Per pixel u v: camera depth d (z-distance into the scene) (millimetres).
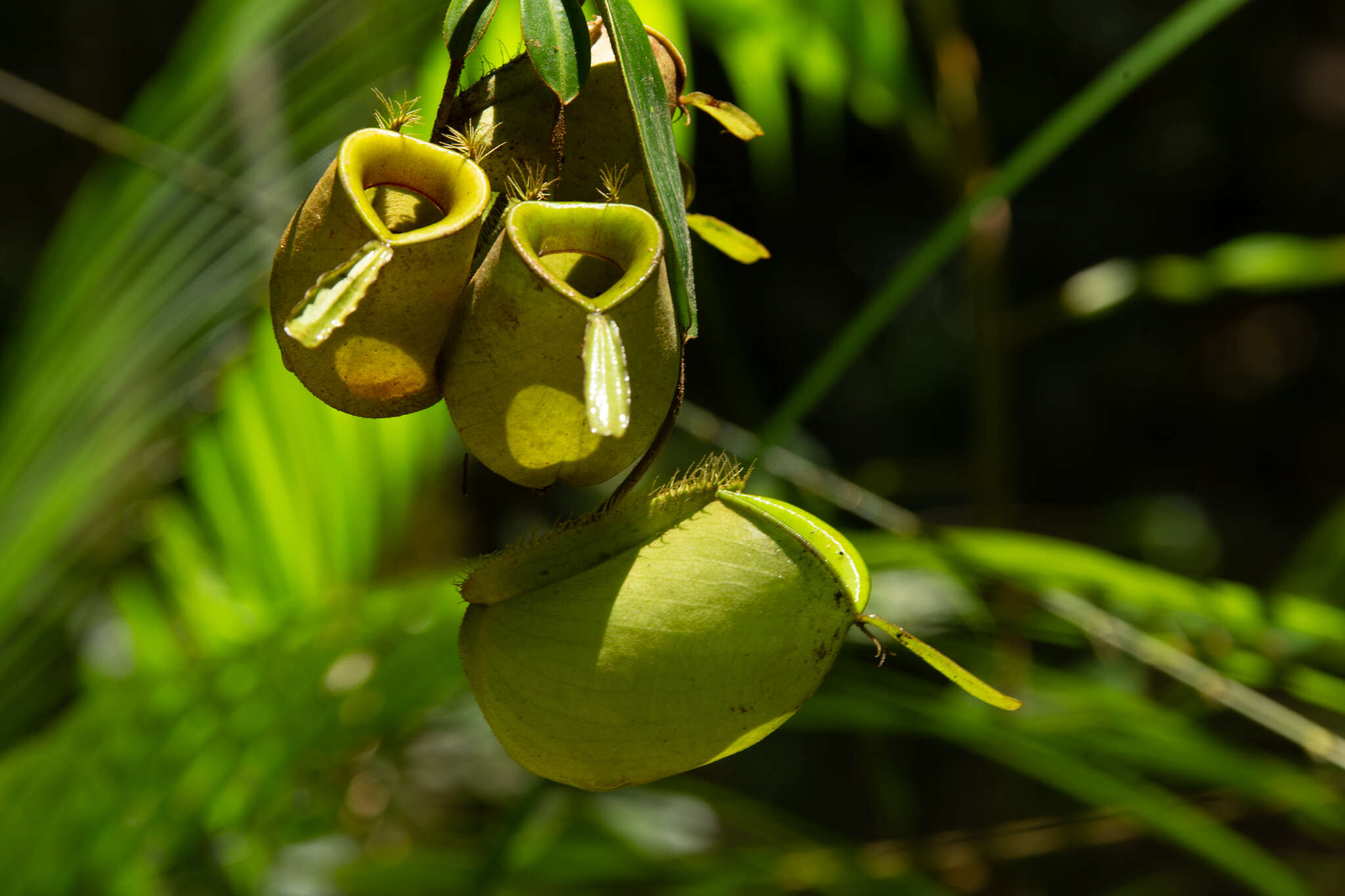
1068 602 1240
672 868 1527
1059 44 4395
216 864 1357
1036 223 4883
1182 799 1471
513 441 774
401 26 1229
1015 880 1805
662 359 768
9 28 4031
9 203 4094
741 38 1615
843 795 3691
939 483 2098
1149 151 4883
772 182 3928
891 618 1439
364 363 771
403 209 773
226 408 1295
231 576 1395
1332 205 4820
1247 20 4691
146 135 1309
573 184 790
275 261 774
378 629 1090
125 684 1157
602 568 789
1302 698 1241
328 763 1360
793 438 1985
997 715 1263
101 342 1303
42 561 1292
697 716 784
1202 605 1197
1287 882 1317
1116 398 5012
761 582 785
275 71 1265
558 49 770
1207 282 1576
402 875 1541
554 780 795
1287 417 5004
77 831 1130
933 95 2023
